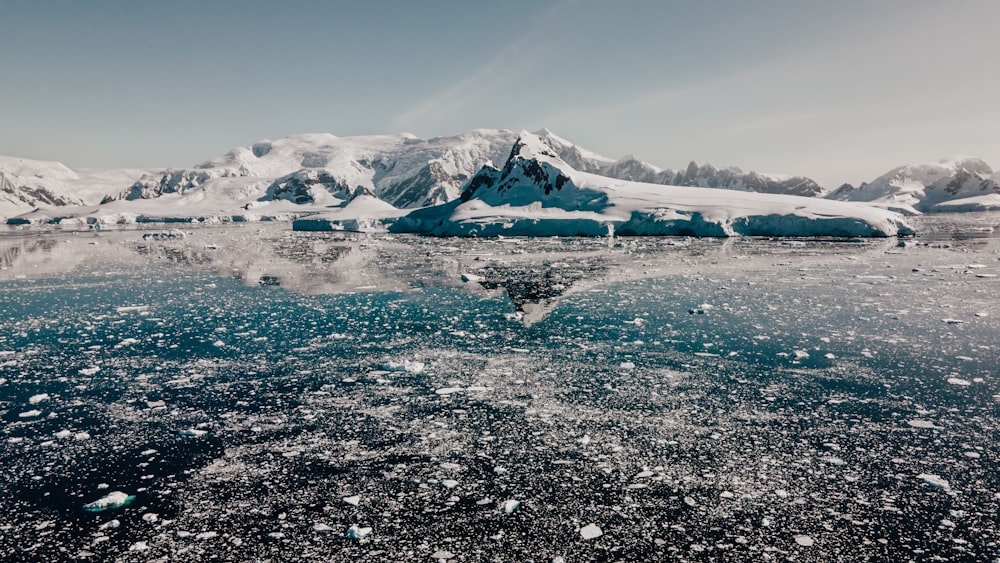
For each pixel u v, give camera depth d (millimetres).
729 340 13195
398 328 14977
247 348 13109
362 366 11570
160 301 19656
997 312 15242
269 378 10859
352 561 5270
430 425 8469
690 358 11805
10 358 12539
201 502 6375
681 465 7074
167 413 9109
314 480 6848
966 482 6527
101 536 5734
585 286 21828
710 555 5285
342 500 6367
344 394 9898
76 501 6438
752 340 13141
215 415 8984
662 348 12625
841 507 6062
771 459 7191
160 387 10414
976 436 7738
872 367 10867
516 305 18094
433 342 13453
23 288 23125
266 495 6508
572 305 17891
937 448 7402
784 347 12469
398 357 12211
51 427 8594
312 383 10531
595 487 6582
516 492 6496
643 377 10602
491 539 5594
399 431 8273
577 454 7441
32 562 5324
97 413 9148
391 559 5293
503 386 10211
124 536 5727
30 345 13617
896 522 5770
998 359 11109
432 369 11305
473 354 12375
